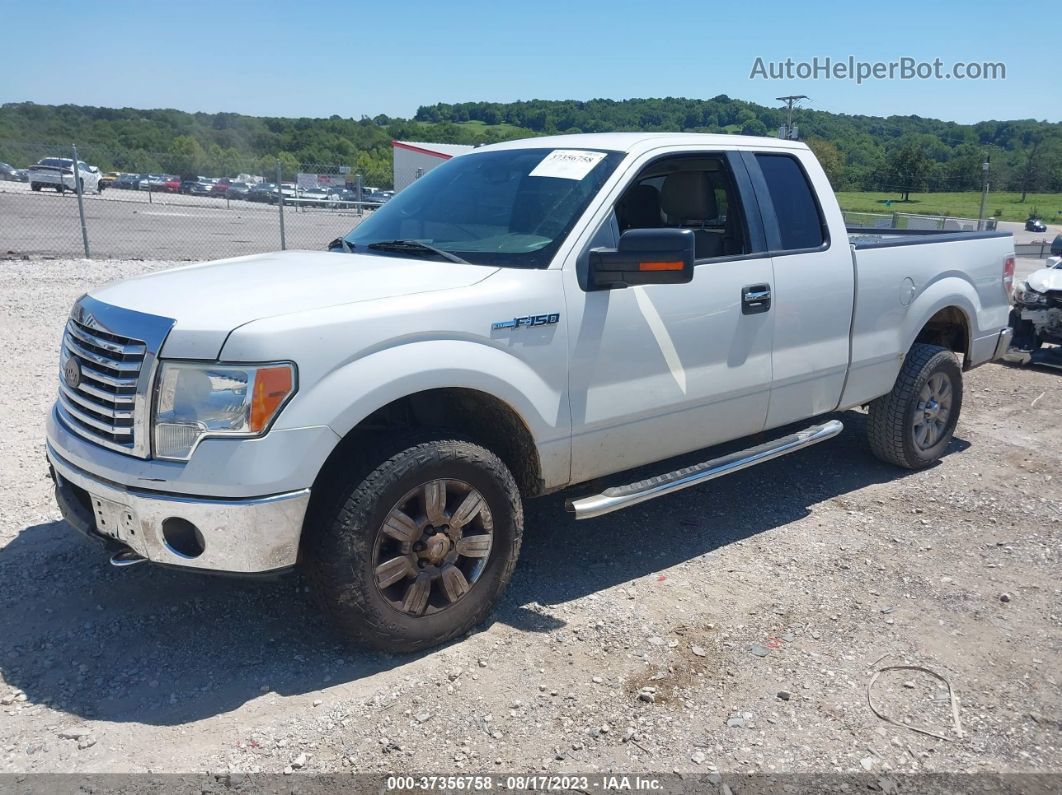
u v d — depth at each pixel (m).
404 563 3.26
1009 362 9.64
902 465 5.71
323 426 3.00
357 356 3.09
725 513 5.00
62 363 3.53
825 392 4.90
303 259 3.89
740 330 4.30
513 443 3.71
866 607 3.89
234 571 2.99
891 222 14.15
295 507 2.99
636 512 4.97
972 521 4.96
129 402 3.03
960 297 5.66
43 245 17.86
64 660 3.31
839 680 3.30
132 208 28.19
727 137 4.51
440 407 3.68
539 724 2.98
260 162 31.17
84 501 3.41
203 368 2.92
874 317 5.08
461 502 3.39
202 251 18.09
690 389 4.12
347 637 3.25
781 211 4.59
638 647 3.50
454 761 2.78
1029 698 3.22
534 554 4.38
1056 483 5.63
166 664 3.30
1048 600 4.02
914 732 3.00
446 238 4.00
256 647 3.43
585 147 4.18
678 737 2.93
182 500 2.93
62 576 3.96
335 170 23.97
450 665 3.33
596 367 3.76
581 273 3.69
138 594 3.83
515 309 3.47
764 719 3.05
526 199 3.99
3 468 5.19
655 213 4.50
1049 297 9.24
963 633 3.69
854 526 4.84
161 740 2.86
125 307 3.22
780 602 3.92
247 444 2.91
